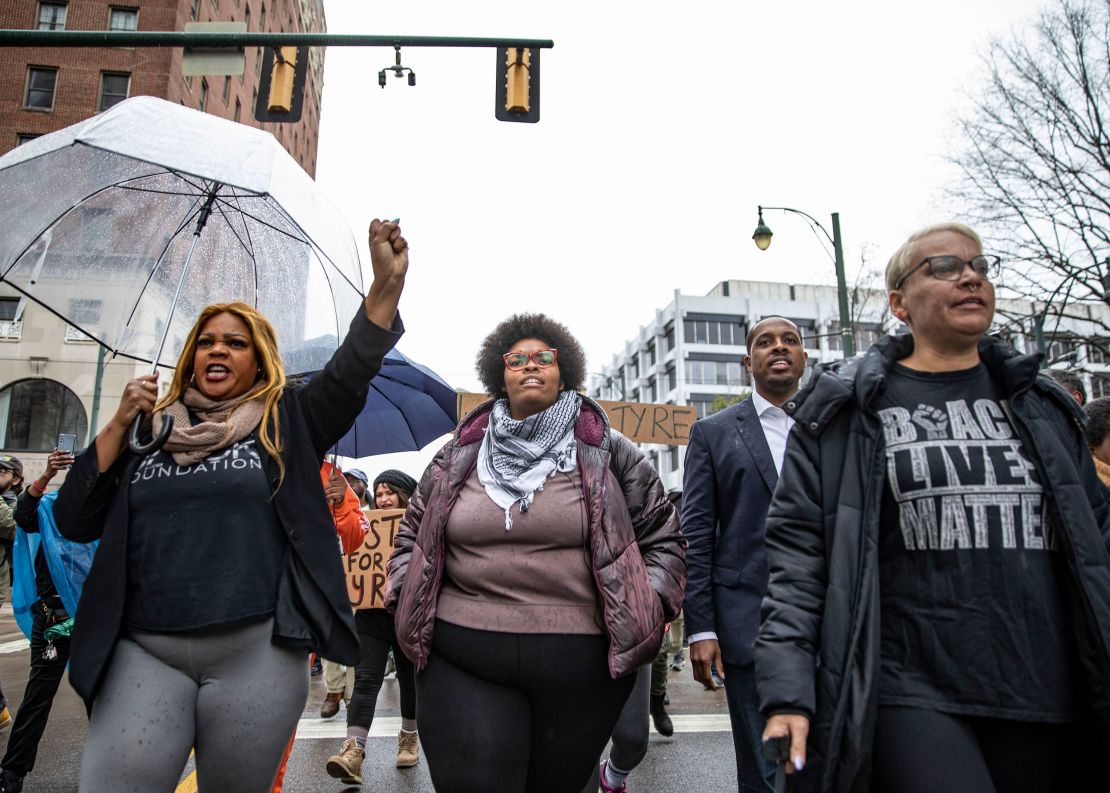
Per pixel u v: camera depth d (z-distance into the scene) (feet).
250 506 7.30
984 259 6.60
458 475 8.68
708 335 203.10
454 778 7.65
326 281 10.06
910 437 6.35
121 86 92.79
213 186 10.05
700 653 10.18
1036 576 5.85
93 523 7.66
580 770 8.21
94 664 6.66
